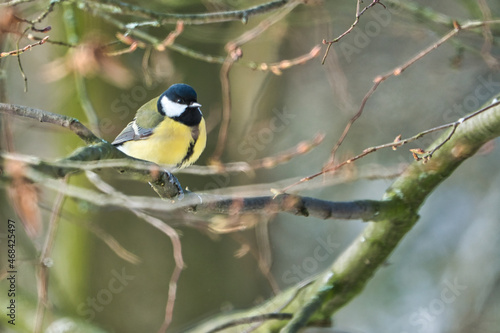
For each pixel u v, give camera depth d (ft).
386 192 22.41
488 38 31.32
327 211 20.72
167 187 18.80
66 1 23.73
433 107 54.19
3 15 20.98
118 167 16.57
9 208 39.29
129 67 35.78
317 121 58.03
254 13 25.61
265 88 47.29
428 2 53.26
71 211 40.16
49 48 40.98
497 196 54.54
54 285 40.52
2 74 25.38
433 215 57.21
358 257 23.50
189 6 41.24
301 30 51.29
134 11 25.03
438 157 21.59
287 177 57.52
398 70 21.29
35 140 45.39
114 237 41.24
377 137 55.57
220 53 43.39
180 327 41.70
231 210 19.60
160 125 26.76
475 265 53.52
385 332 53.83
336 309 24.21
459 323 51.70
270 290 46.93
